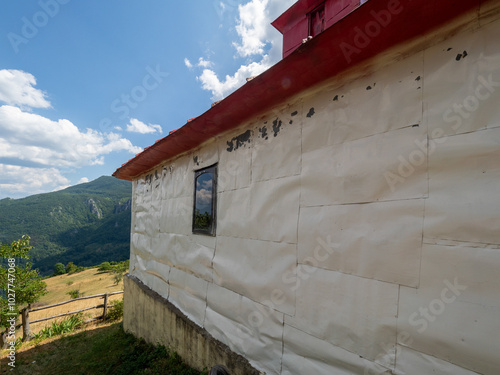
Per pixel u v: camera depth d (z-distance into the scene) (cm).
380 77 174
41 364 502
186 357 352
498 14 127
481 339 122
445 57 145
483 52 132
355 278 176
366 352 167
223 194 320
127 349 483
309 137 219
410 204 153
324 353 192
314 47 166
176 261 414
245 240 279
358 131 184
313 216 209
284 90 224
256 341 253
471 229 129
